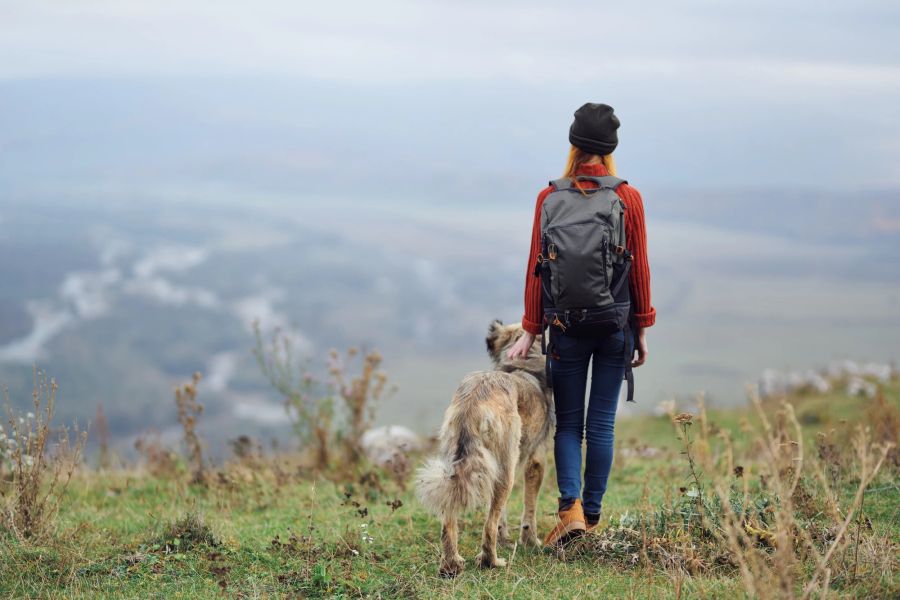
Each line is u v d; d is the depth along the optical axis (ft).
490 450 15.42
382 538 17.88
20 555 15.94
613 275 14.74
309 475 27.78
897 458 21.57
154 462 30.04
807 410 41.57
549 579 14.43
